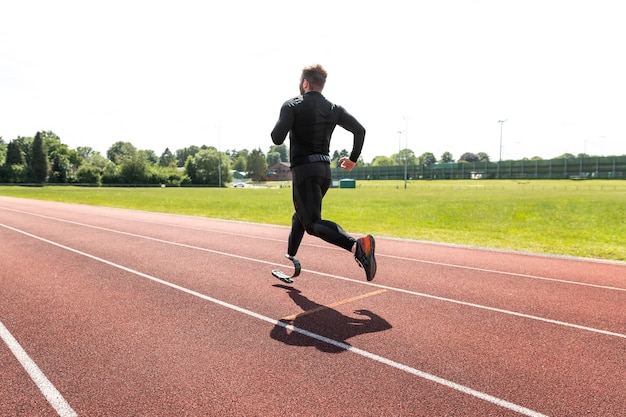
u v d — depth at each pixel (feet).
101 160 388.57
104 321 12.37
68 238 30.66
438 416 7.27
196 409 7.50
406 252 25.35
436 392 8.14
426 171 356.59
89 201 86.43
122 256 23.35
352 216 53.31
